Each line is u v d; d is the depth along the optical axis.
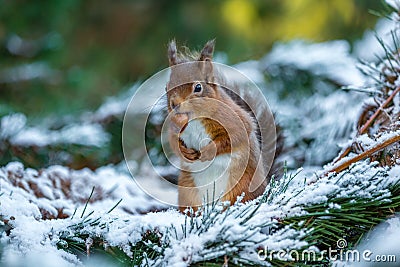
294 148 2.00
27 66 2.69
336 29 2.93
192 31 3.07
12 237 1.62
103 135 2.16
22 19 2.85
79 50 3.03
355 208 1.61
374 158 1.73
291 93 2.15
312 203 1.61
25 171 1.93
